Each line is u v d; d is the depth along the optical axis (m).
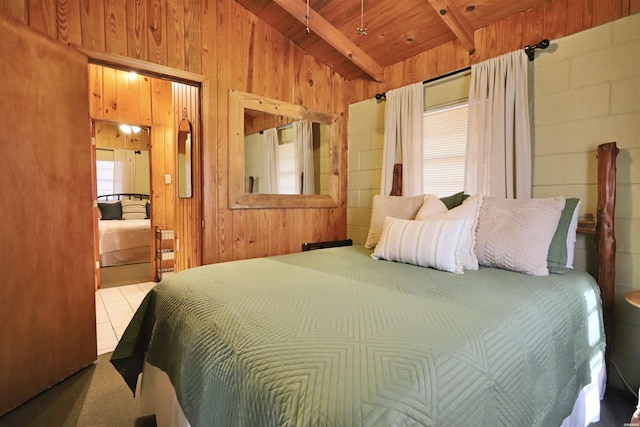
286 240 3.04
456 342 0.87
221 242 2.62
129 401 1.78
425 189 2.84
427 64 2.79
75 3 1.97
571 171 2.03
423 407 0.67
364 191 3.34
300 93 3.07
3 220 1.64
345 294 1.28
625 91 1.84
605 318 1.83
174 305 1.35
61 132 1.92
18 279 1.71
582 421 1.44
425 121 2.82
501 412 0.85
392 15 2.49
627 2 1.82
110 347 2.40
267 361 0.81
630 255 1.85
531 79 2.18
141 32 2.21
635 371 1.85
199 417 0.98
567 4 2.03
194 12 2.44
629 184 1.84
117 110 3.89
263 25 2.81
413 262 1.88
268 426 0.71
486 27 2.39
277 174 2.93
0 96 1.61
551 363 1.13
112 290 3.83
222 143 2.60
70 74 1.95
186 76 2.40
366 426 0.60
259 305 1.14
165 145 4.25
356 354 0.79
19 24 1.68
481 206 1.95
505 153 2.21
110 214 6.16
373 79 3.21
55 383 1.91
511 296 1.28
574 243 1.87
